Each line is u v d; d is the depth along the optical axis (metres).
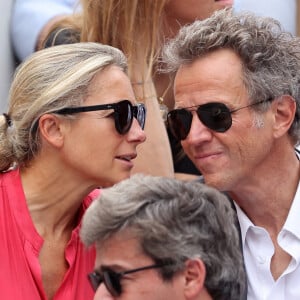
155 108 15.73
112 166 12.84
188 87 12.97
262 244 13.26
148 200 10.64
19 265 12.57
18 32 18.38
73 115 12.68
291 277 13.12
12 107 13.01
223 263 10.73
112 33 15.80
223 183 12.96
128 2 15.66
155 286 10.61
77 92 12.67
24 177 13.00
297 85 13.16
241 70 12.86
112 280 10.69
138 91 15.67
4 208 12.75
